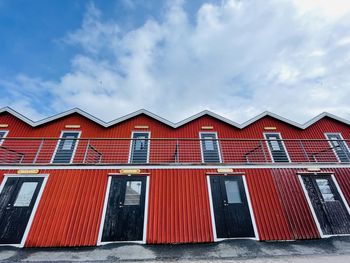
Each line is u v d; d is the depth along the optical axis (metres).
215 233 8.77
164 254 7.49
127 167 10.05
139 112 15.45
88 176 9.72
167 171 10.12
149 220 8.84
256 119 16.03
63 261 6.96
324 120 16.62
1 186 9.16
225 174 10.23
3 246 7.93
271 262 6.82
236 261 6.93
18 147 13.08
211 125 15.56
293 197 9.95
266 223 9.18
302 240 8.85
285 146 14.77
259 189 10.02
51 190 9.23
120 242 8.33
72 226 8.47
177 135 14.70
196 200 9.46
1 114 14.80
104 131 14.52
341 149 14.97
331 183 10.51
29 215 8.64
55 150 13.30
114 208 9.02
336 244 8.37
